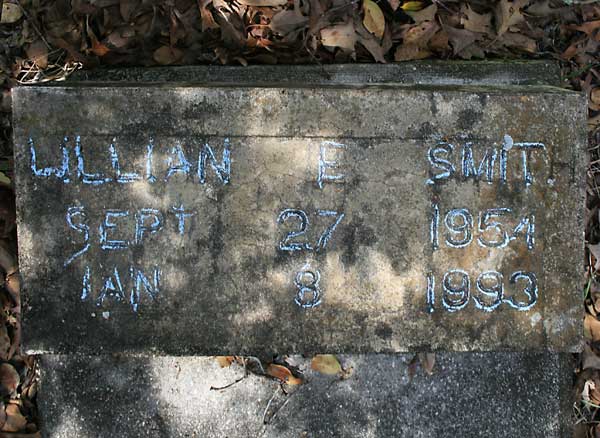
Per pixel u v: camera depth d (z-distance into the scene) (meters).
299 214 1.01
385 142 1.01
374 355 1.12
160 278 1.02
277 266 1.02
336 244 1.02
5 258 1.15
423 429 1.12
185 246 1.01
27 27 1.17
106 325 1.02
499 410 1.12
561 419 1.12
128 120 1.00
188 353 1.02
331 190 1.01
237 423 1.11
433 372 1.12
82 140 1.00
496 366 1.12
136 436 1.11
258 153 1.01
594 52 1.18
